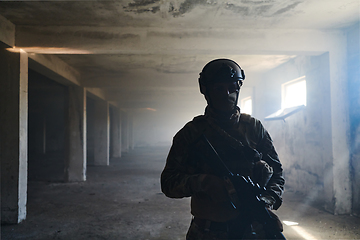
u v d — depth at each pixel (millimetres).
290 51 5086
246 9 4203
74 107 9031
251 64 7656
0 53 4859
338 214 5105
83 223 4781
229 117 1388
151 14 4363
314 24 4859
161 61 7289
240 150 1336
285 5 4086
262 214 1193
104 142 13547
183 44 4922
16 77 4848
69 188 7895
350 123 5137
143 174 10562
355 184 5043
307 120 6441
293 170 7270
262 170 1320
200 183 1210
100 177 9852
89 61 7281
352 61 5023
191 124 1396
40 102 19844
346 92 5148
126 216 5180
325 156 5328
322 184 5949
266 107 8641
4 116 4840
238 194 1210
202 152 1283
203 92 1400
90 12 4293
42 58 5973
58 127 21906
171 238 4078
